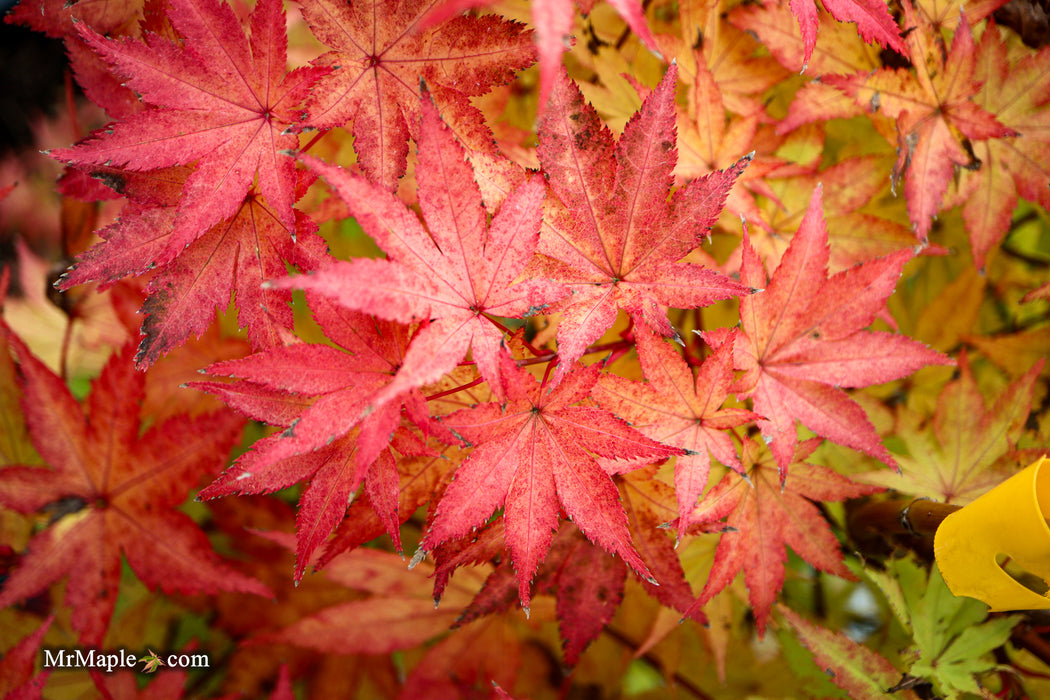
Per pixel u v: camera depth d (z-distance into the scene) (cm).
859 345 34
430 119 29
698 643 43
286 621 42
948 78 36
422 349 29
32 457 40
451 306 30
